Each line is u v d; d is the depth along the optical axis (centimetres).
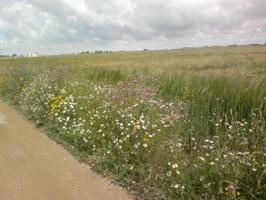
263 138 483
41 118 777
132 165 460
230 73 1036
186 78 953
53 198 404
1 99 1177
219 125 577
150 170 429
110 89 800
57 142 619
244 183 371
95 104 706
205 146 463
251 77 888
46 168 495
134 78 979
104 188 428
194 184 389
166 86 920
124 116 588
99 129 575
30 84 1084
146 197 396
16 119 836
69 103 736
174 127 547
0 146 609
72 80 1003
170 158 440
